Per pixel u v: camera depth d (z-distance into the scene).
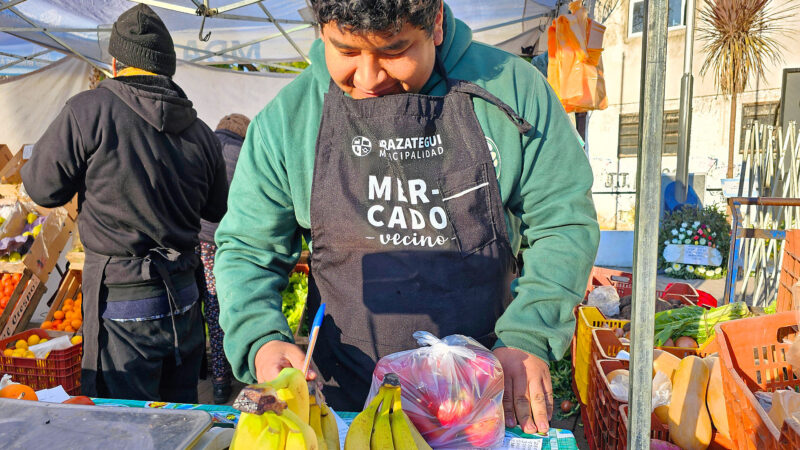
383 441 1.04
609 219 13.90
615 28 13.68
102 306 2.64
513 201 1.54
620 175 13.76
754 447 1.58
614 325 3.56
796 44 12.04
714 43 12.62
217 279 1.55
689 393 2.22
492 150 1.46
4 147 6.77
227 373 4.46
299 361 1.29
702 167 13.00
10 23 7.22
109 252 2.61
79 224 2.69
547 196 1.46
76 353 3.82
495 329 1.40
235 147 4.27
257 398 0.89
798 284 2.25
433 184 1.45
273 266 1.59
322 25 1.20
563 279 1.37
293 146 1.53
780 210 6.92
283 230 1.60
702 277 10.20
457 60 1.53
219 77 9.91
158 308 2.70
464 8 6.70
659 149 1.00
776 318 2.07
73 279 5.04
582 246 1.40
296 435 0.88
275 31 8.12
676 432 2.21
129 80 2.66
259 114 1.61
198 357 3.05
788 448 1.39
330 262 1.55
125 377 2.64
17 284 4.34
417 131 1.45
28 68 10.90
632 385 1.06
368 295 1.51
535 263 1.41
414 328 1.49
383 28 1.14
